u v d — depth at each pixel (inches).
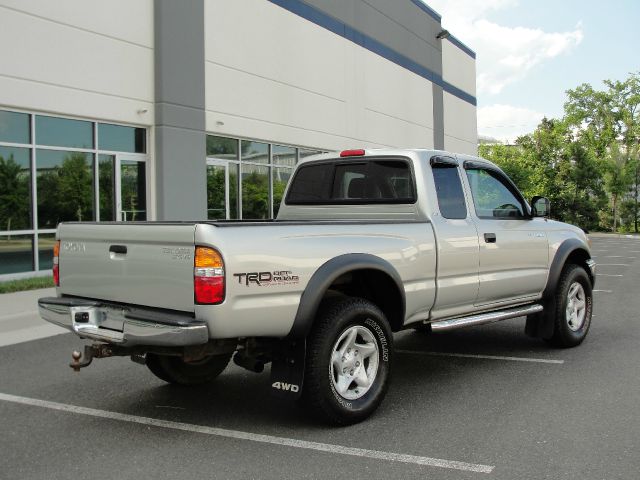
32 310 333.1
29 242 462.6
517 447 150.3
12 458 148.4
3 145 443.8
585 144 2358.5
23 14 444.8
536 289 245.3
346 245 170.6
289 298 155.9
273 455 147.8
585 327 267.0
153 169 554.6
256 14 668.1
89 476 137.3
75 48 481.7
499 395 194.4
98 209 512.4
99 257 169.3
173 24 557.3
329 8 809.5
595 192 1953.7
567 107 2662.4
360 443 154.8
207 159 619.8
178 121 564.4
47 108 463.2
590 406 181.3
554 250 251.9
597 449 148.2
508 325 317.7
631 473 134.6
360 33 892.6
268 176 709.9
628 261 756.6
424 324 203.5
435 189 207.3
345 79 850.1
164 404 191.0
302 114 753.6
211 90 607.5
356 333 171.2
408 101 1069.1
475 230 215.3
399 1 1027.3
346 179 226.5
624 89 2583.7
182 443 156.9
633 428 162.2
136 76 532.4
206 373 207.9
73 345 275.7
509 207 241.8
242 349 168.7
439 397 193.3
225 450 151.6
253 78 666.2
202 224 145.7
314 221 167.5
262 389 207.2
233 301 145.2
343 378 168.2
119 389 208.2
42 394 202.8
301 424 170.4
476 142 1476.4
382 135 971.9
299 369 159.8
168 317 146.9
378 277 183.2
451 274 205.0
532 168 1861.5
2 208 444.8
